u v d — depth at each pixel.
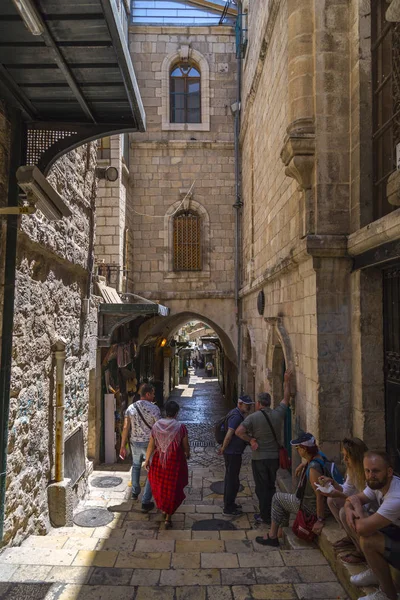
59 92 3.95
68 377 6.11
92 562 3.75
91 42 3.23
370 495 3.31
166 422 5.45
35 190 3.64
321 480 3.94
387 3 5.09
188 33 14.59
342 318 5.26
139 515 5.89
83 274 7.05
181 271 14.48
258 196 10.30
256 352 10.52
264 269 9.33
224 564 3.78
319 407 5.18
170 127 14.55
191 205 14.55
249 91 11.69
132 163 14.48
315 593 3.34
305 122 5.45
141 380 14.25
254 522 5.75
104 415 8.79
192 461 9.30
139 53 14.55
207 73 14.61
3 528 3.94
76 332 6.63
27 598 3.19
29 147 4.45
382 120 5.03
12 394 4.16
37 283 4.91
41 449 4.98
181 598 3.24
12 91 3.90
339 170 5.39
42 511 4.99
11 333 3.98
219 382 24.09
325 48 5.44
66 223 5.93
